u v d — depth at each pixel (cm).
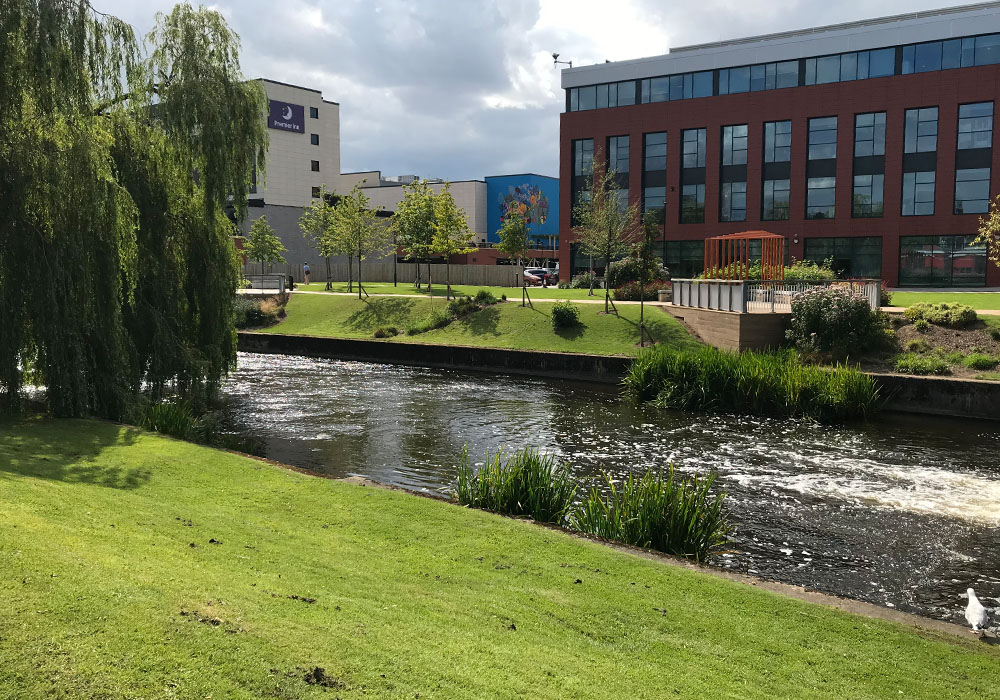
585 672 474
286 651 451
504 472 1070
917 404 2033
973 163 4294
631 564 697
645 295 3769
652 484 964
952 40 4322
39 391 1546
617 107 5288
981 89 4228
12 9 1339
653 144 5219
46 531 612
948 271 4406
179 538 673
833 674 499
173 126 1748
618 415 2048
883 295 2952
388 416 2038
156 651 433
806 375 2034
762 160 4859
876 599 860
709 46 5134
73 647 427
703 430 1833
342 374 2927
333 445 1677
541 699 430
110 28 1605
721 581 664
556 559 700
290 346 3656
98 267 1440
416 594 591
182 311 1833
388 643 482
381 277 6231
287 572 613
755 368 2108
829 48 4619
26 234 1360
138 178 1711
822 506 1211
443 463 1512
